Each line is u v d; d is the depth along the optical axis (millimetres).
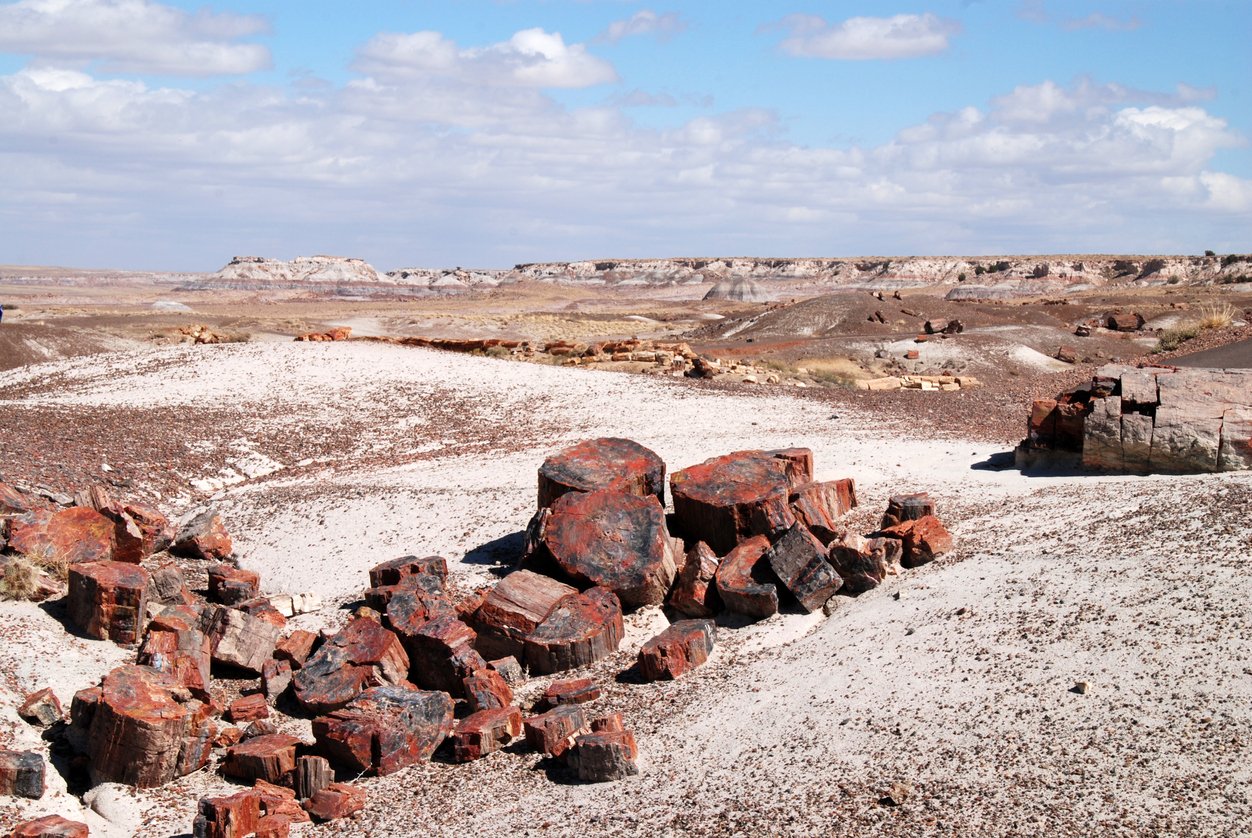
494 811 12938
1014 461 24562
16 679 15664
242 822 12508
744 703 14539
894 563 17828
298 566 22516
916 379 48000
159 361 42969
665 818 12047
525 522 23562
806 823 11367
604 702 15594
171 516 26203
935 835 10688
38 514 20422
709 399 37594
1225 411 21188
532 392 39125
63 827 12016
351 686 15812
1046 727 12000
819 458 26797
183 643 16703
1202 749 10930
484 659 17359
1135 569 15094
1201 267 184375
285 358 43156
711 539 19438
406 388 39469
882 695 13617
